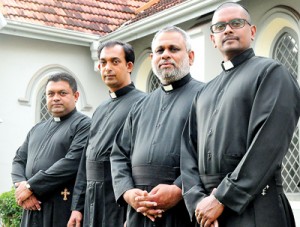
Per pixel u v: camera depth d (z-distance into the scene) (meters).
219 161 3.75
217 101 3.93
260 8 9.38
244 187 3.48
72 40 12.63
